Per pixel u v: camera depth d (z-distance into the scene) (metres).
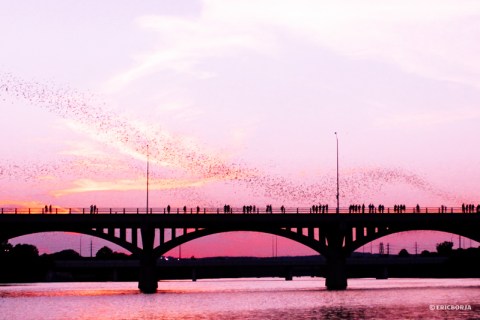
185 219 125.25
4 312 92.38
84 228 126.62
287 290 144.38
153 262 128.25
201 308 96.31
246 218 126.56
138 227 127.94
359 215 129.12
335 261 132.88
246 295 125.44
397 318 81.50
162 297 119.94
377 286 154.75
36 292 138.25
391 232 132.88
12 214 120.81
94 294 127.94
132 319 82.94
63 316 86.94
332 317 83.25
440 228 133.62
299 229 133.50
